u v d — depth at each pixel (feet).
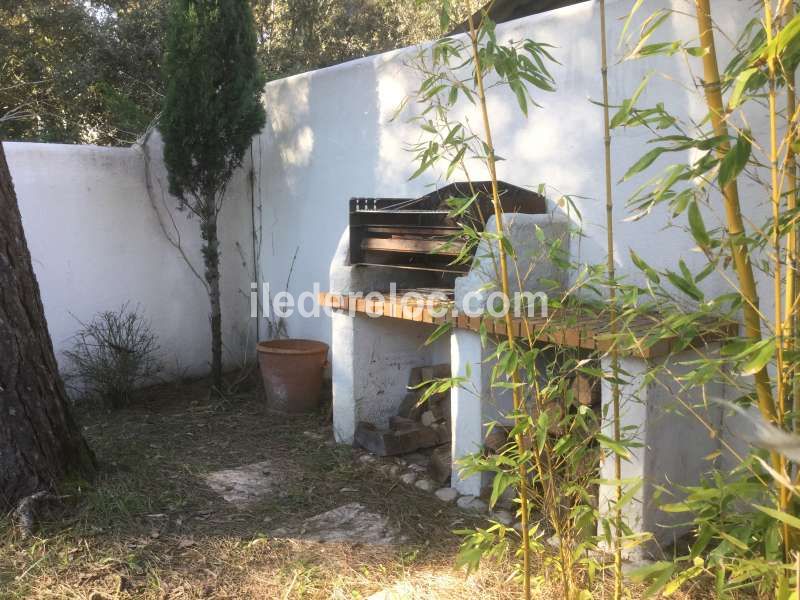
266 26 32.50
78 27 26.61
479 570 8.97
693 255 10.33
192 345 20.08
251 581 8.93
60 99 26.84
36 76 26.53
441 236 11.76
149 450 13.92
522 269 11.09
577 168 11.96
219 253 19.08
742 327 9.70
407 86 15.15
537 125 12.59
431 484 12.13
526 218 11.19
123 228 18.48
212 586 8.77
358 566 9.29
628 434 8.81
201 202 18.17
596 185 11.67
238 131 17.22
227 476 12.68
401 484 12.29
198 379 20.11
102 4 28.07
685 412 9.39
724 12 9.87
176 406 17.43
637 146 10.99
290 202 19.08
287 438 14.89
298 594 8.57
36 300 10.95
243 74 17.06
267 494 11.87
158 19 27.07
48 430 10.88
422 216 12.20
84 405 17.31
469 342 11.17
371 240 13.35
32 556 9.25
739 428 9.89
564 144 12.16
